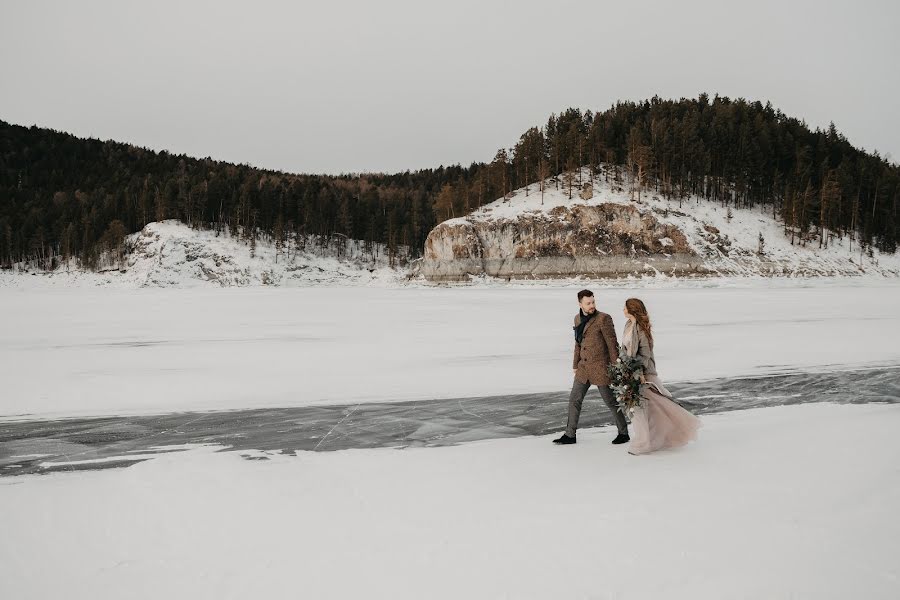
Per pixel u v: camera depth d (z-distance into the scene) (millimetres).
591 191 100375
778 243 88812
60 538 4629
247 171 185500
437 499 5406
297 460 6887
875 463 6098
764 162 104000
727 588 3607
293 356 16875
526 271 91188
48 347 19453
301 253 119625
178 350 18438
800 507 4957
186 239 111125
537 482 5863
